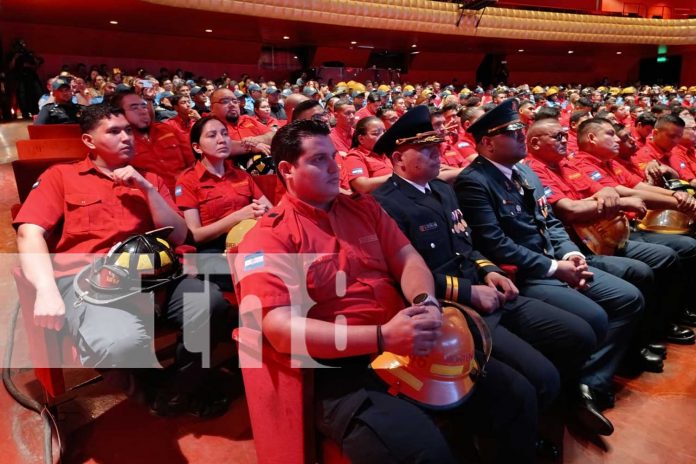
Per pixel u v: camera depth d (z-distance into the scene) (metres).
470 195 2.31
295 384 1.39
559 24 17.70
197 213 2.70
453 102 5.86
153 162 3.83
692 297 3.22
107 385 2.37
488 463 1.70
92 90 9.09
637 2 22.44
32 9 11.19
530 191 2.45
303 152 1.51
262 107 6.25
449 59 20.59
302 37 15.85
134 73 14.02
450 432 2.02
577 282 2.30
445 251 2.03
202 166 2.75
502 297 1.95
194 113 4.94
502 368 1.65
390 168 3.53
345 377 1.43
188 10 11.61
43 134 3.85
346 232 1.59
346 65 18.83
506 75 20.88
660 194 3.01
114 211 2.12
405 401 1.38
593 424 2.10
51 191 2.07
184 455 1.89
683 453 1.98
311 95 10.05
